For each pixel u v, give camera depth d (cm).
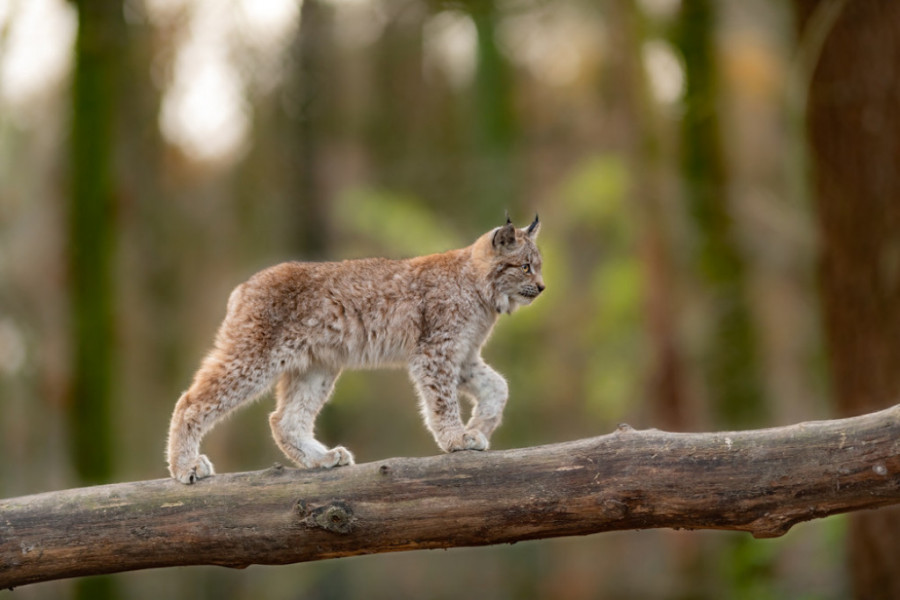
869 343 1066
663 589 1714
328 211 2011
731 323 1498
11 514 630
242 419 2036
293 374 826
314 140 1986
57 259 1802
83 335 1402
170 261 2059
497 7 1866
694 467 594
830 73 1096
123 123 1692
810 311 1859
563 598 2045
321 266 820
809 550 1363
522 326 1958
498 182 1897
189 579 1961
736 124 1973
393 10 2062
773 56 2080
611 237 2012
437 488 619
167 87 1800
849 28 1084
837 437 580
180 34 1770
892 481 566
